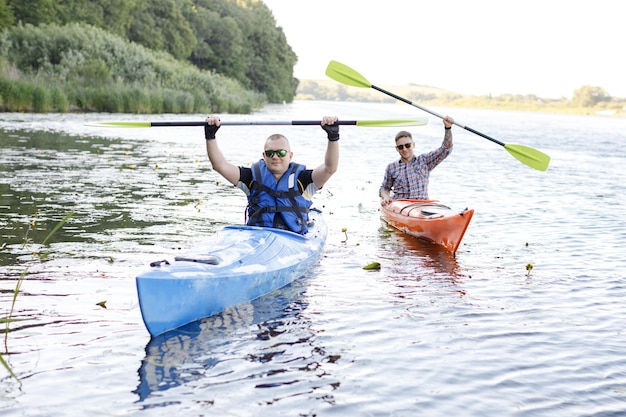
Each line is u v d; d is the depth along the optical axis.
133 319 4.40
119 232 6.94
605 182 13.27
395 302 4.98
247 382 3.49
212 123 5.67
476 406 3.28
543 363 3.85
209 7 79.00
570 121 60.28
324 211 9.03
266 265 5.07
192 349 3.93
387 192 8.77
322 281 5.54
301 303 4.90
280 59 94.25
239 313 4.63
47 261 5.69
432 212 7.28
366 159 16.50
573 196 11.02
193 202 9.10
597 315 4.77
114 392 3.33
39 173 11.20
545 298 5.18
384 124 6.17
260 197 5.84
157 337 4.11
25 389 3.32
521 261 6.42
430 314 4.71
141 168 12.80
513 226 8.27
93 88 32.19
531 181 13.05
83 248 6.19
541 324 4.55
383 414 3.17
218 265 4.71
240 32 74.12
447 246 6.84
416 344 4.11
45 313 4.44
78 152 15.02
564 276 5.86
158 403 3.22
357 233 7.66
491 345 4.12
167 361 3.74
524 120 57.53
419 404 3.28
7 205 8.13
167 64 42.69
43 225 7.10
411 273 5.88
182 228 7.28
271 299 4.98
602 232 7.92
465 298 5.13
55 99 29.09
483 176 13.73
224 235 5.45
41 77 30.72
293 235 5.76
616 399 3.38
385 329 4.37
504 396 3.39
